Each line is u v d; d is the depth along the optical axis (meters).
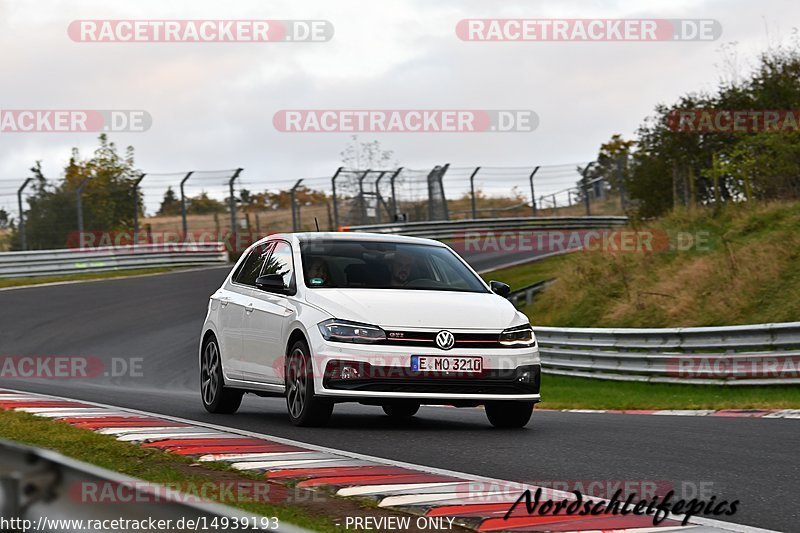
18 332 75.56
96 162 154.75
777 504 18.88
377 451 25.16
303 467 22.02
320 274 31.78
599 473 22.20
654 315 71.00
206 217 127.75
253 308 33.25
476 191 140.25
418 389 29.00
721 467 23.05
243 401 45.34
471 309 30.39
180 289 99.56
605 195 147.12
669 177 101.38
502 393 29.72
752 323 63.34
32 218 115.44
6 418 29.19
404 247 33.88
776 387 49.72
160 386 57.06
